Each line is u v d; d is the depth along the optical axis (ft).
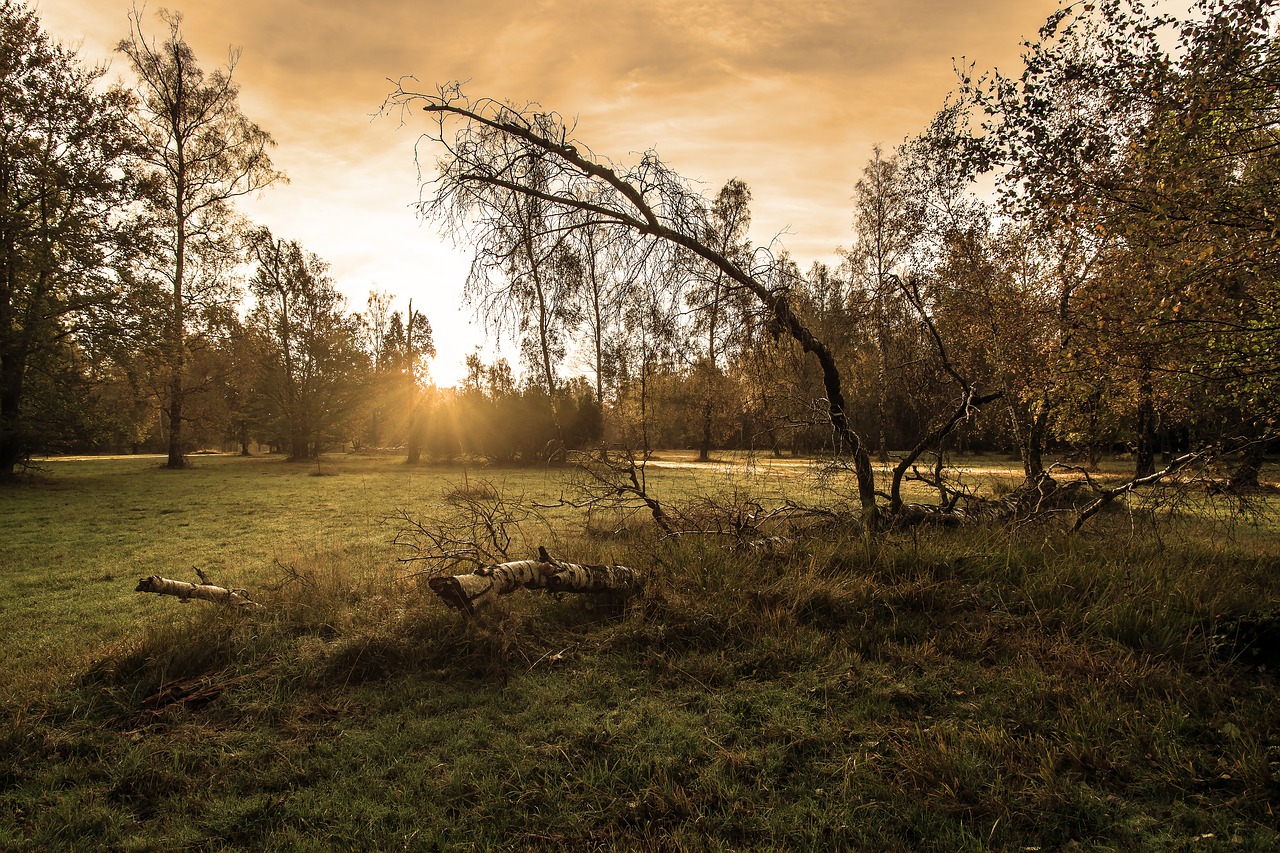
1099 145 20.92
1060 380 31.76
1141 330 22.90
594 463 25.46
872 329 36.35
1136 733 10.66
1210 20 18.75
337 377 125.49
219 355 125.29
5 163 70.54
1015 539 20.49
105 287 77.66
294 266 122.52
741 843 8.63
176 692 13.30
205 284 106.52
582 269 23.06
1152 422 43.91
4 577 27.96
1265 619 13.67
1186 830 8.66
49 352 74.79
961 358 37.19
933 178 41.45
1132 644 13.89
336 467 111.55
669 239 23.12
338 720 12.29
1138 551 20.89
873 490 24.29
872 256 80.94
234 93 106.73
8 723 12.04
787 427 25.09
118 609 22.41
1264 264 19.12
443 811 9.45
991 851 8.32
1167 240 20.07
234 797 9.96
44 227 72.49
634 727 11.51
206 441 172.96
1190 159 19.10
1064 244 33.55
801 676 13.16
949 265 42.52
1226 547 23.84
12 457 74.13
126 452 202.90
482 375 106.22
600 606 17.25
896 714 11.64
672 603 16.25
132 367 80.48
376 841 8.82
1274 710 11.12
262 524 43.57
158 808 9.82
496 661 14.12
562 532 32.86
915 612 15.83
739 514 23.59
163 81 103.19
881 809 9.20
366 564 27.96
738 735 11.14
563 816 9.20
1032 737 10.61
